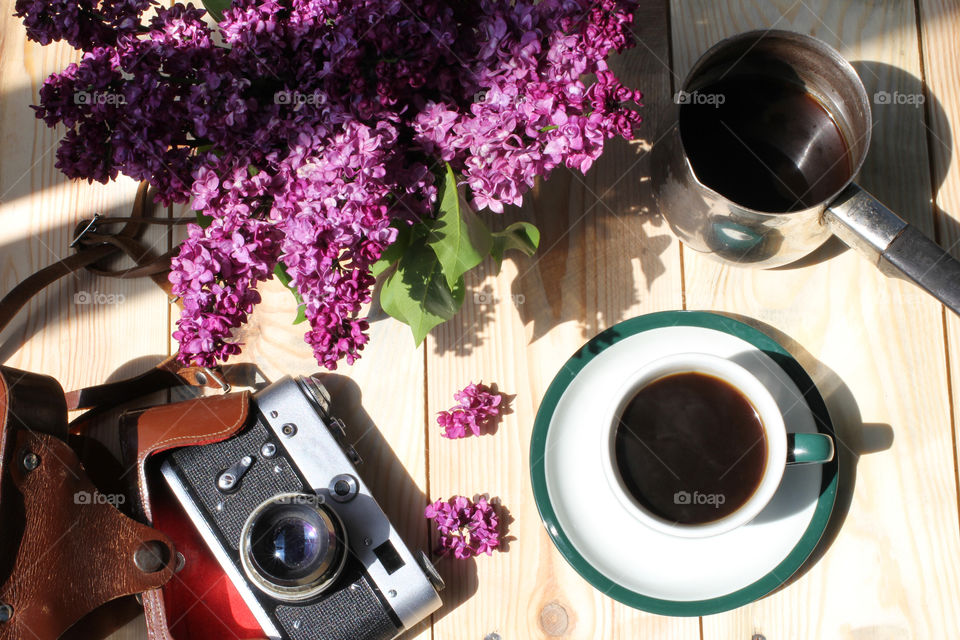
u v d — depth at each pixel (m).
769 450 0.72
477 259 0.69
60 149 0.64
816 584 0.83
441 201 0.69
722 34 0.91
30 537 0.76
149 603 0.78
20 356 0.91
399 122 0.65
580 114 0.65
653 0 0.92
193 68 0.63
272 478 0.80
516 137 0.64
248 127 0.64
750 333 0.82
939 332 0.86
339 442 0.83
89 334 0.91
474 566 0.85
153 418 0.80
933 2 0.91
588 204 0.90
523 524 0.85
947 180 0.89
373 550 0.78
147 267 0.88
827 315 0.87
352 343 0.65
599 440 0.82
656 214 0.89
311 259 0.62
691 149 0.80
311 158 0.63
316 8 0.63
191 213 0.93
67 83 0.63
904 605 0.82
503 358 0.88
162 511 0.82
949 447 0.84
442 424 0.85
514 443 0.87
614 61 0.91
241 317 0.65
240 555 0.77
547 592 0.84
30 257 0.93
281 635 0.78
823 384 0.86
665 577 0.79
